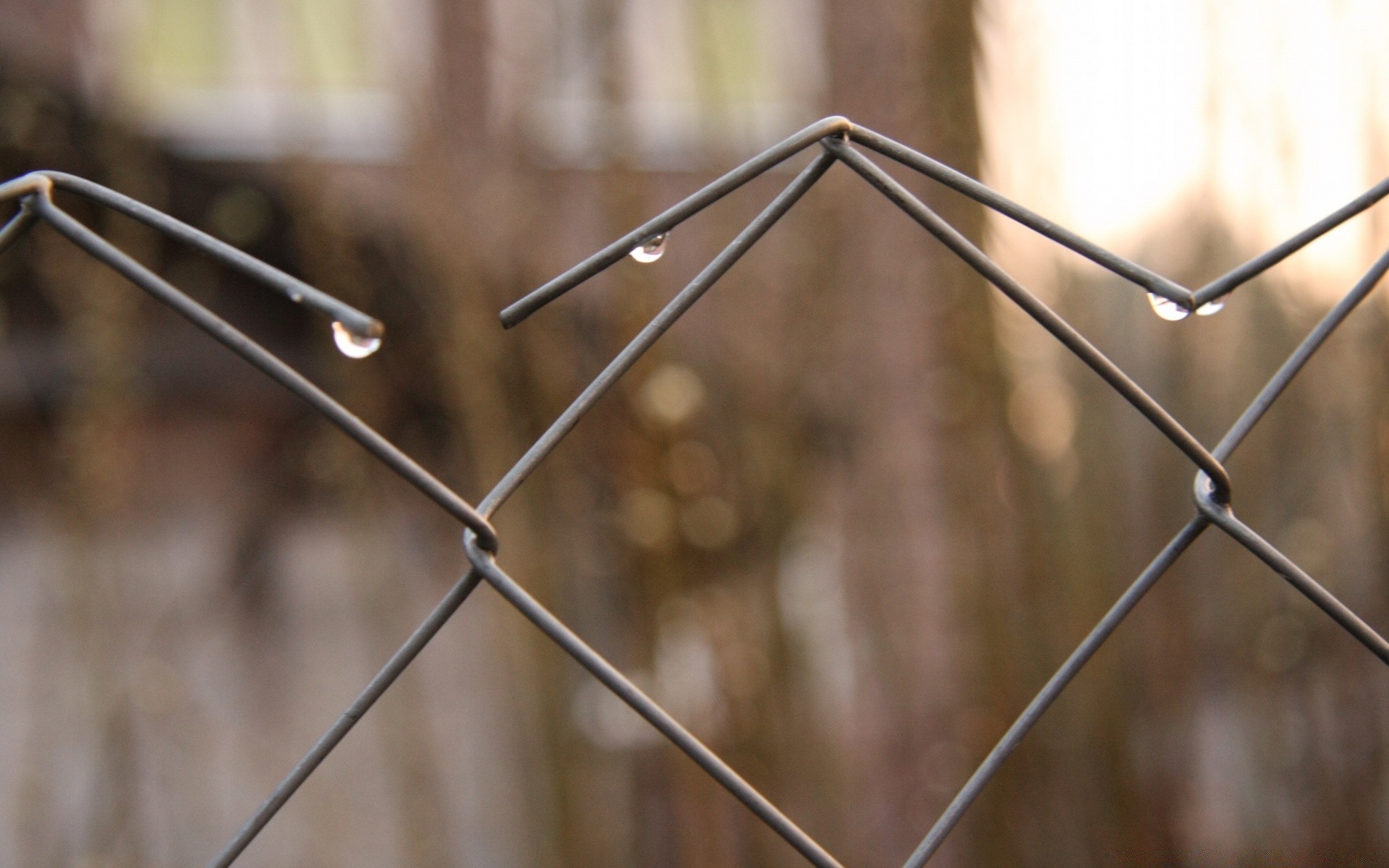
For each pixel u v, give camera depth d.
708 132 1.72
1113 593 1.74
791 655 1.71
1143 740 1.76
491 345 1.65
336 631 2.41
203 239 0.33
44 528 1.73
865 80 1.80
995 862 1.70
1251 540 0.42
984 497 1.70
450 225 1.65
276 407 2.69
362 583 1.78
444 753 1.80
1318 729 1.72
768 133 1.81
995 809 1.71
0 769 1.87
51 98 1.70
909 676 1.76
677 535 1.63
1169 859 1.73
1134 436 1.76
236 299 2.59
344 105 1.75
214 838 1.89
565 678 1.66
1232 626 1.78
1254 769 1.76
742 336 1.72
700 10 1.71
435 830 1.71
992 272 0.39
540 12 1.68
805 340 1.74
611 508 1.67
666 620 1.63
